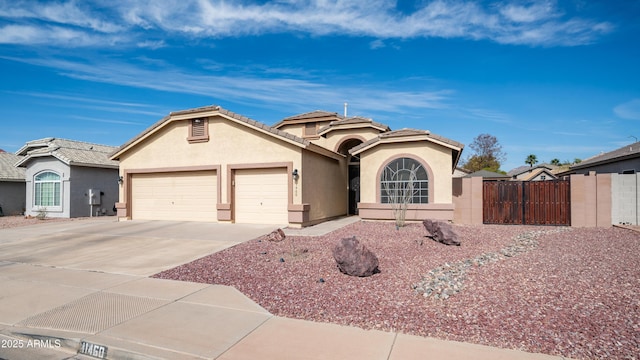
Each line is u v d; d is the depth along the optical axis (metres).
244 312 5.52
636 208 14.39
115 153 17.58
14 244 11.80
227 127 15.92
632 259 8.41
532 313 5.19
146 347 4.37
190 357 4.12
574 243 10.70
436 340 4.46
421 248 9.88
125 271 8.10
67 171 21.17
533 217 15.16
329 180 18.09
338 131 20.47
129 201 17.66
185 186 16.81
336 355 4.12
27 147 26.75
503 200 15.44
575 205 14.72
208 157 16.20
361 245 7.51
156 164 17.11
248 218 15.73
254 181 15.70
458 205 15.87
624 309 5.28
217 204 15.83
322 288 6.57
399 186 16.05
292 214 14.66
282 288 6.64
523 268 7.66
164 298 6.19
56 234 13.57
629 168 20.73
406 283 6.75
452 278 6.91
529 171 55.22
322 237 11.95
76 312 5.55
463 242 10.82
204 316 5.36
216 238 12.01
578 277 6.93
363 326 4.94
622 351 4.08
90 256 9.77
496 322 4.92
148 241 11.80
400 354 4.11
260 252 9.66
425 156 15.68
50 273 7.98
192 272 7.89
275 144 15.16
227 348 4.33
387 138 15.95
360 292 6.31
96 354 4.43
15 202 24.89
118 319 5.26
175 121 16.84
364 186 16.61
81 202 21.75
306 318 5.27
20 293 6.51
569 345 4.25
